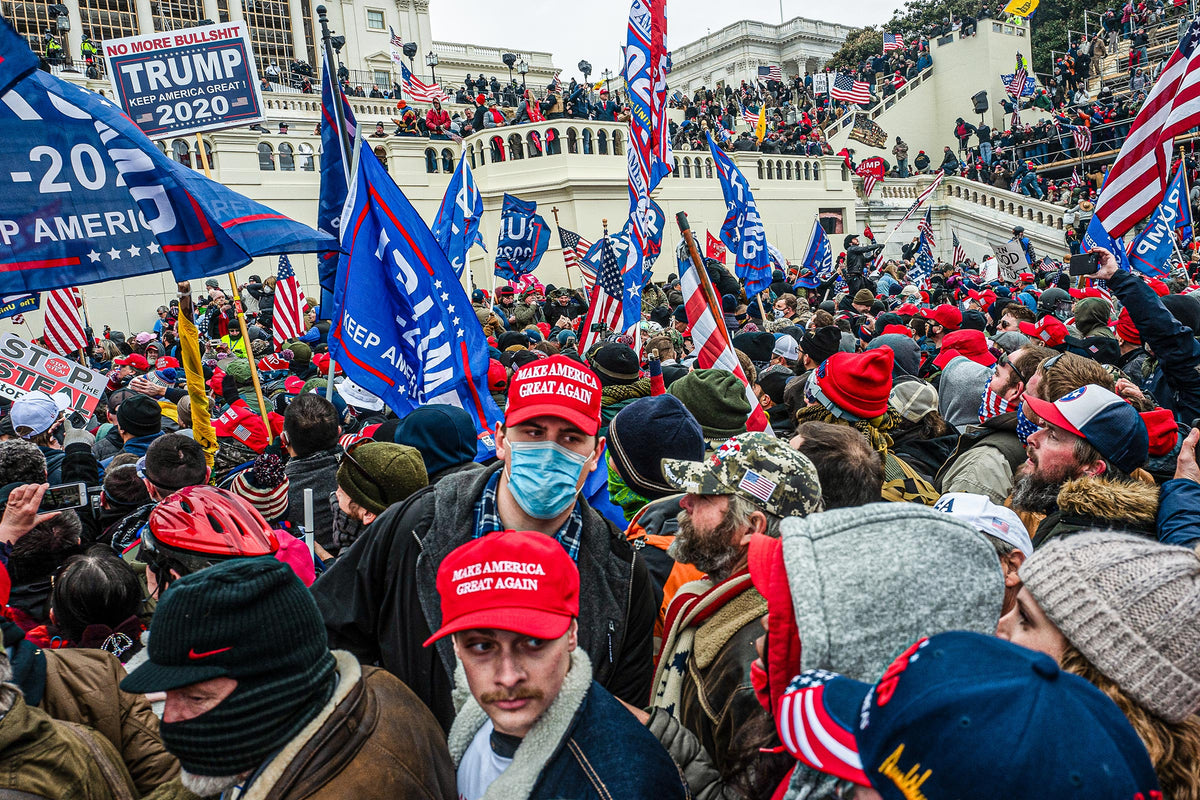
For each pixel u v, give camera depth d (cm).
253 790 141
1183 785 138
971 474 335
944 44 3716
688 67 5400
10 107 291
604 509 329
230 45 460
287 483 331
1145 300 371
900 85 3731
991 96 3597
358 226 407
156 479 324
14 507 261
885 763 109
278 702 143
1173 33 3656
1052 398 305
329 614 222
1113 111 3219
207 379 907
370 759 151
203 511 234
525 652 148
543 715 154
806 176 2766
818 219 1375
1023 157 3481
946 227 3067
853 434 254
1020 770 98
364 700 157
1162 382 425
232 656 140
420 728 166
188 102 456
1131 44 3719
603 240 714
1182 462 274
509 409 208
